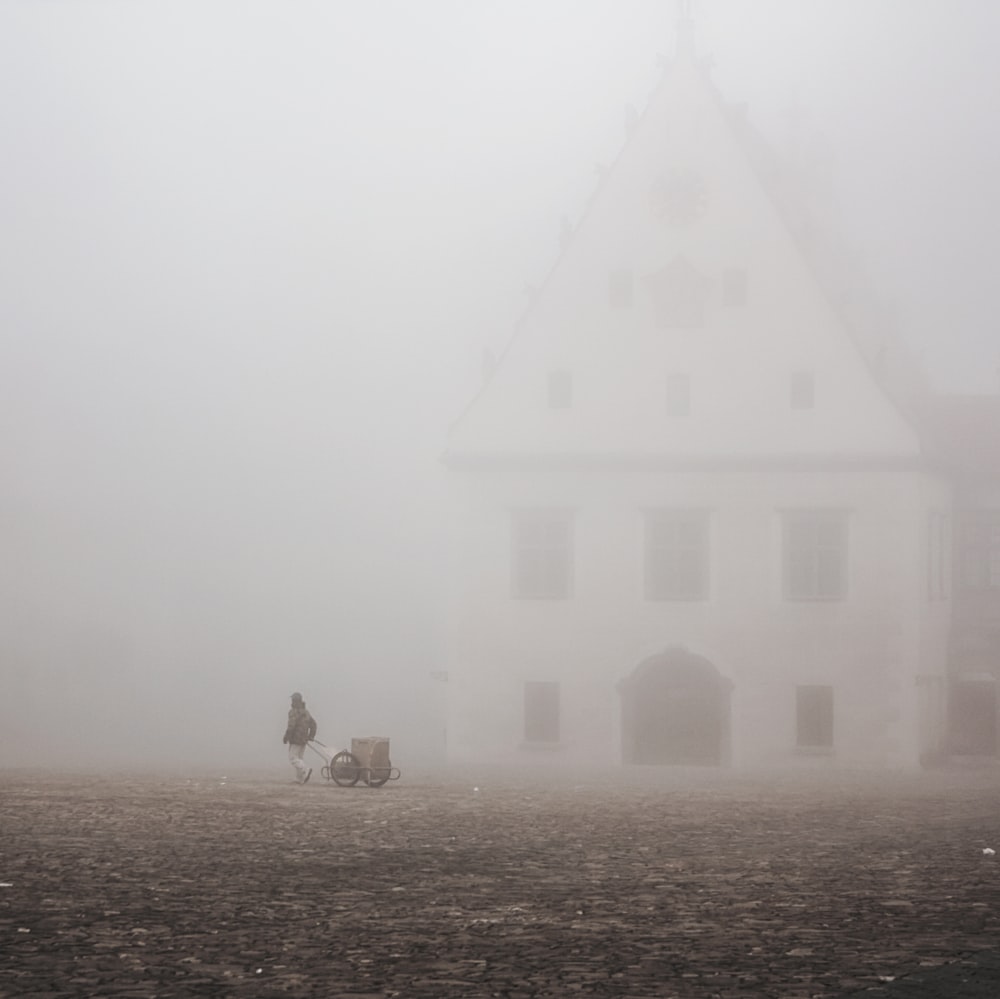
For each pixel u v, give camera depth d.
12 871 18.80
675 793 37.84
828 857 21.53
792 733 57.22
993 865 20.48
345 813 28.72
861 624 57.06
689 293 58.28
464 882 18.23
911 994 11.32
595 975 12.08
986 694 61.59
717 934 14.26
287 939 13.84
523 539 58.91
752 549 57.69
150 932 14.17
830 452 57.44
